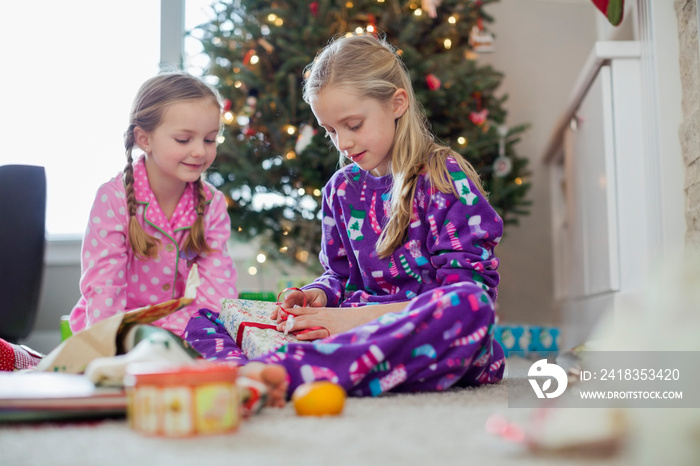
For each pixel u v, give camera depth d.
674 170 2.24
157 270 1.68
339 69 1.37
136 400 0.74
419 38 3.01
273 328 1.25
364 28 2.87
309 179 2.78
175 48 3.40
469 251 1.28
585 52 4.07
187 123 1.58
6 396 0.77
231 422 0.73
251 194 2.87
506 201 3.00
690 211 2.16
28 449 0.66
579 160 2.96
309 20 2.83
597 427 0.62
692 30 2.13
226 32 2.93
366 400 1.00
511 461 0.62
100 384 0.83
